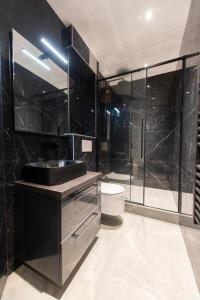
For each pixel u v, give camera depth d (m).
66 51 1.74
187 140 1.80
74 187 1.04
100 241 1.48
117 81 2.68
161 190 2.76
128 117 2.85
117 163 2.89
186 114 1.88
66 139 1.78
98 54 2.25
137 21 1.65
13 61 1.11
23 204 1.09
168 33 1.82
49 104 1.50
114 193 1.67
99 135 2.55
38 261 1.04
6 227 1.09
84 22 1.67
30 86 1.27
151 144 2.91
